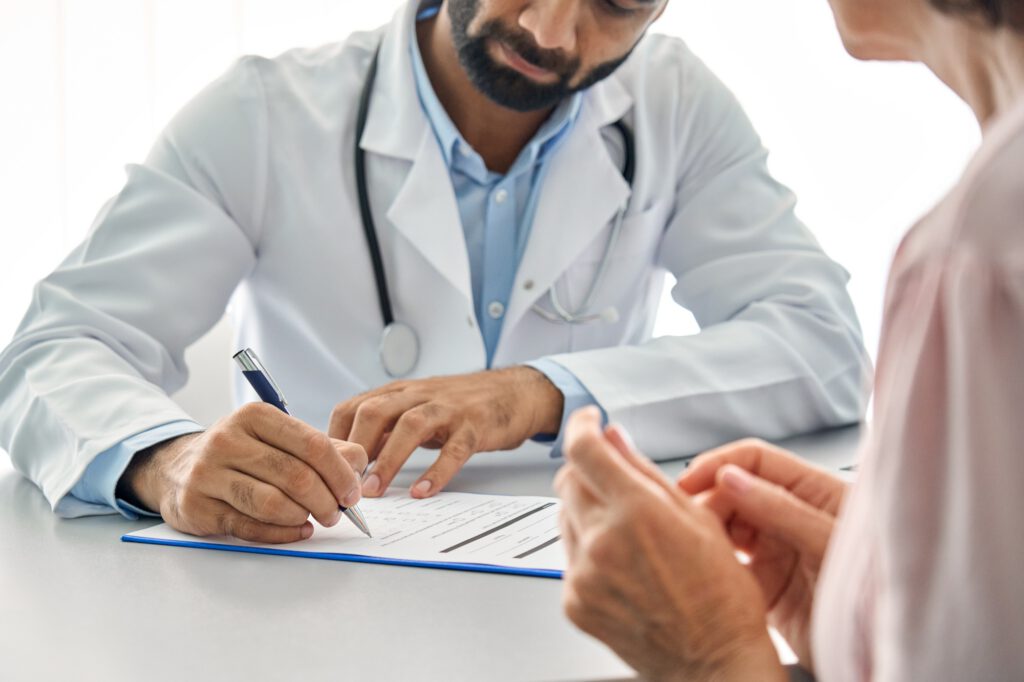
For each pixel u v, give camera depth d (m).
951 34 0.52
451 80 1.47
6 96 2.34
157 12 2.38
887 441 0.47
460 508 1.00
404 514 0.98
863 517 0.51
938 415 0.45
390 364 1.43
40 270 2.38
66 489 1.03
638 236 1.56
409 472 1.18
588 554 0.56
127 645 0.68
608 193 1.52
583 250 1.52
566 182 1.51
